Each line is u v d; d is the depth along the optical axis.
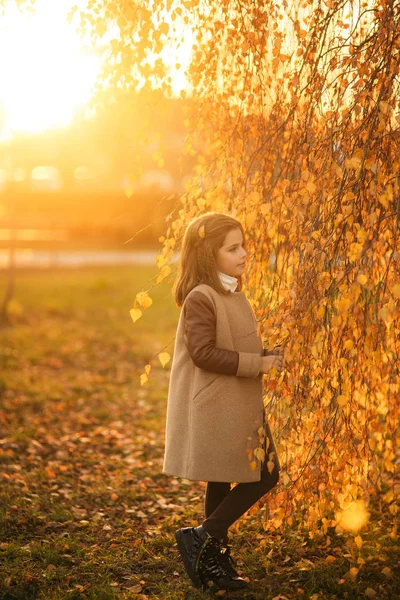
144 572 2.95
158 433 5.14
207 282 2.64
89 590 2.76
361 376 2.82
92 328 9.61
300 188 2.65
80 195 22.98
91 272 15.96
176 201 3.26
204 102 3.27
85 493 3.89
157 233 22.34
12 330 9.14
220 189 3.20
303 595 2.68
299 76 2.73
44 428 5.16
